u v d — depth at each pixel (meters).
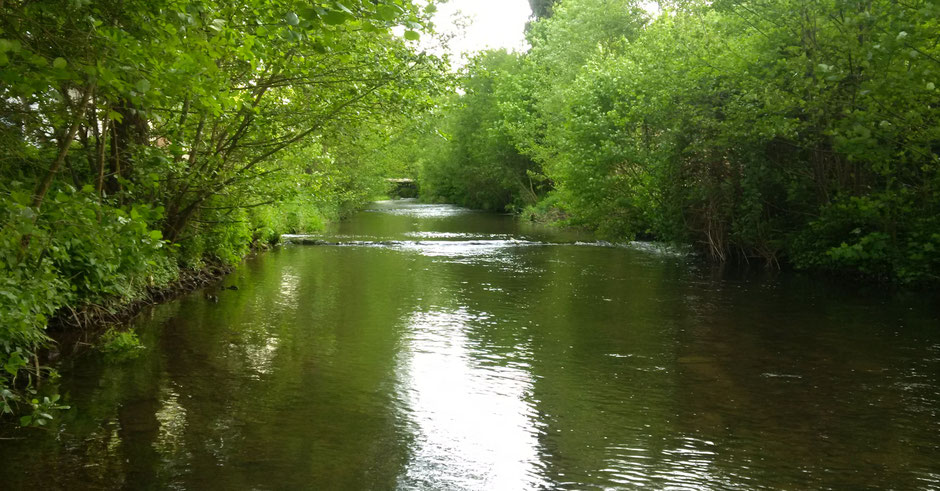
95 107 8.03
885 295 15.36
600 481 6.00
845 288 16.42
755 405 7.98
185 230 15.91
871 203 16.30
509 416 7.59
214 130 13.91
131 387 8.36
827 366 9.58
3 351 7.19
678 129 21.77
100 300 11.34
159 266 13.40
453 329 11.79
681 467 6.28
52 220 6.88
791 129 16.98
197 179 13.35
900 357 10.02
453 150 60.41
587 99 27.11
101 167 10.55
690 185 22.66
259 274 18.33
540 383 8.80
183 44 6.95
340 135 15.11
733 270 19.83
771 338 11.22
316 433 7.01
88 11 6.27
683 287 16.53
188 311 13.06
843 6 13.88
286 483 5.85
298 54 12.52
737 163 21.44
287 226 30.98
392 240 28.06
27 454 6.34
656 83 23.11
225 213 16.56
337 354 10.05
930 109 13.09
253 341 10.76
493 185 55.22
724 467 6.29
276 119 14.01
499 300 14.64
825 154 19.55
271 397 8.10
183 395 8.12
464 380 8.87
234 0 7.75
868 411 7.78
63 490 5.64
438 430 7.16
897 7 12.31
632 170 26.20
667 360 9.90
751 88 17.73
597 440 6.93
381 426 7.23
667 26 23.89
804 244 19.36
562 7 43.00
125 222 7.13
